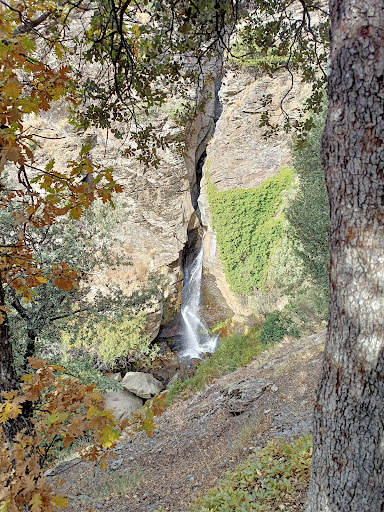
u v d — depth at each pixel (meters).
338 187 2.88
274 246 17.61
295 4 13.67
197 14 3.84
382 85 2.63
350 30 2.69
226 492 5.30
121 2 4.09
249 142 17.88
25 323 8.43
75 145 16.69
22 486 2.31
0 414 2.52
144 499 6.88
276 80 16.77
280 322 14.88
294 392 9.19
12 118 1.99
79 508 7.03
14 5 2.04
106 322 11.10
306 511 3.24
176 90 5.43
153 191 17.84
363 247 2.78
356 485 2.86
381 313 2.76
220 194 18.52
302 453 5.46
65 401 2.72
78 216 2.75
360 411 2.83
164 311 18.20
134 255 17.61
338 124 2.82
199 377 14.48
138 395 14.95
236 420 9.20
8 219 7.27
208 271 20.17
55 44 2.58
